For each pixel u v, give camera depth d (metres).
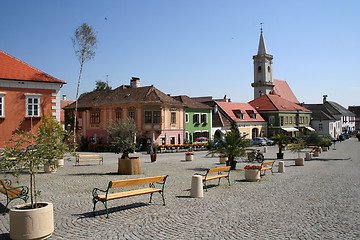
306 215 9.99
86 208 10.37
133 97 46.91
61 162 22.27
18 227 7.11
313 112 85.44
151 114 44.56
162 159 29.94
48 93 27.14
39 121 26.47
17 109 25.61
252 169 16.75
